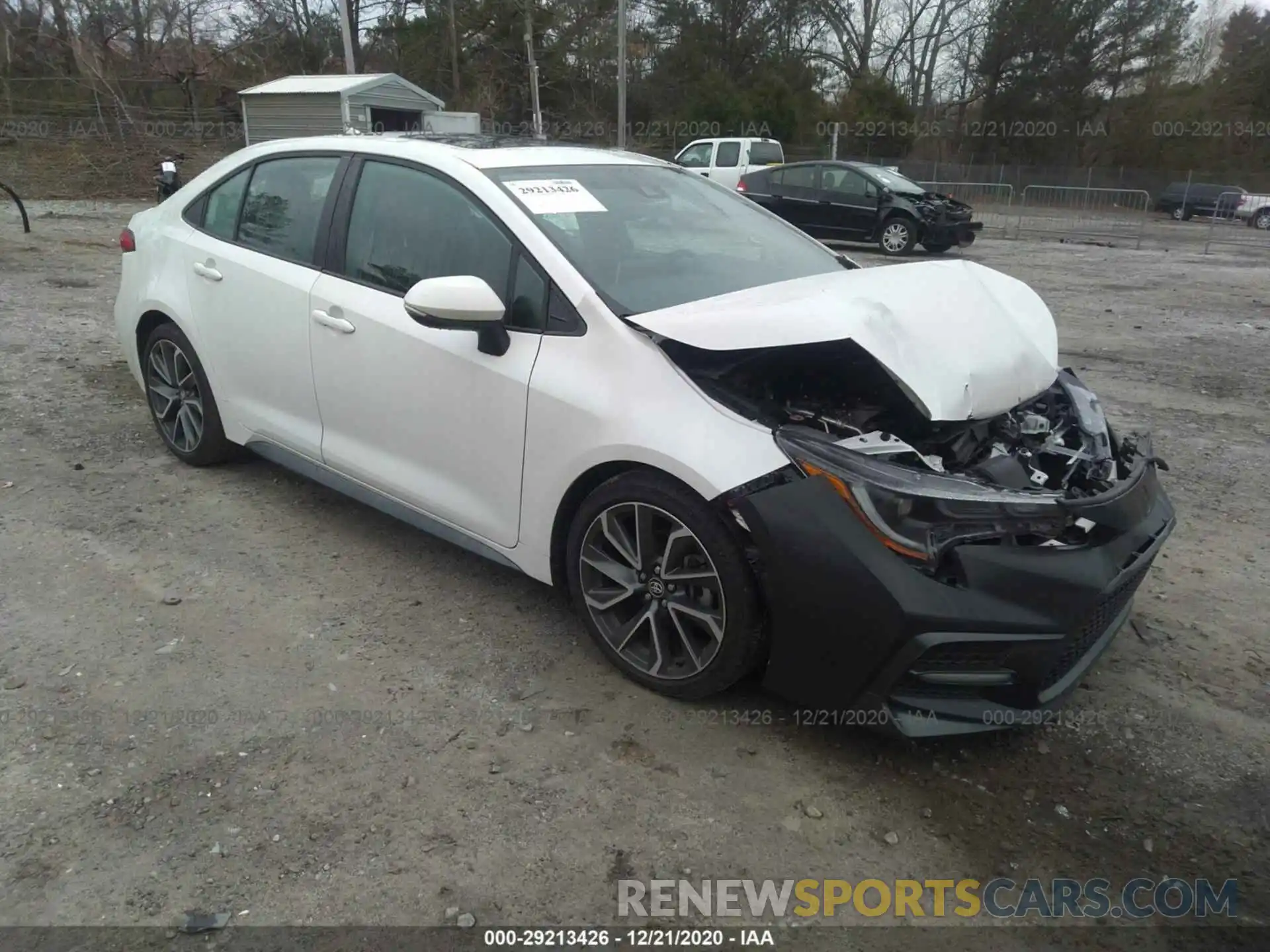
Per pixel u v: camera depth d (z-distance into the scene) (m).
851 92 42.09
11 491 4.51
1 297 8.77
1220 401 6.84
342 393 3.81
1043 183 33.47
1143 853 2.57
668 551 2.95
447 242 3.51
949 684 2.66
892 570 2.56
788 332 2.77
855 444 2.74
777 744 2.92
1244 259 17.67
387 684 3.15
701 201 4.11
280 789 2.66
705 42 42.38
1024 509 2.63
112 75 30.02
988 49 46.81
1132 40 45.75
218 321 4.34
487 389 3.28
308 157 4.12
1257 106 45.22
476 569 3.96
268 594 3.70
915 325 3.02
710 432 2.80
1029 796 2.77
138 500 4.48
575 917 2.29
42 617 3.46
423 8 42.06
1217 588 4.04
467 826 2.55
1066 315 10.41
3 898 2.28
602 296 3.12
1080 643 2.83
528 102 41.25
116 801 2.59
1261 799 2.79
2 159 23.34
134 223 5.05
